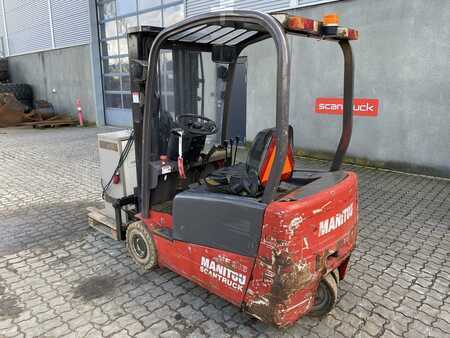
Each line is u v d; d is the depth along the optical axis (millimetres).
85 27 12836
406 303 2867
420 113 6125
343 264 2902
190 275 2740
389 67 6309
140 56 2943
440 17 5668
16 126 13406
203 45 3180
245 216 2240
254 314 2336
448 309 2795
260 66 8156
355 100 6793
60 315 2762
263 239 2162
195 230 2576
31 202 5277
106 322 2672
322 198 2273
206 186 2766
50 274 3342
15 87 16000
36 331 2588
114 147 3791
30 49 16000
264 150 2357
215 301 2910
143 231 3090
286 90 1922
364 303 2867
